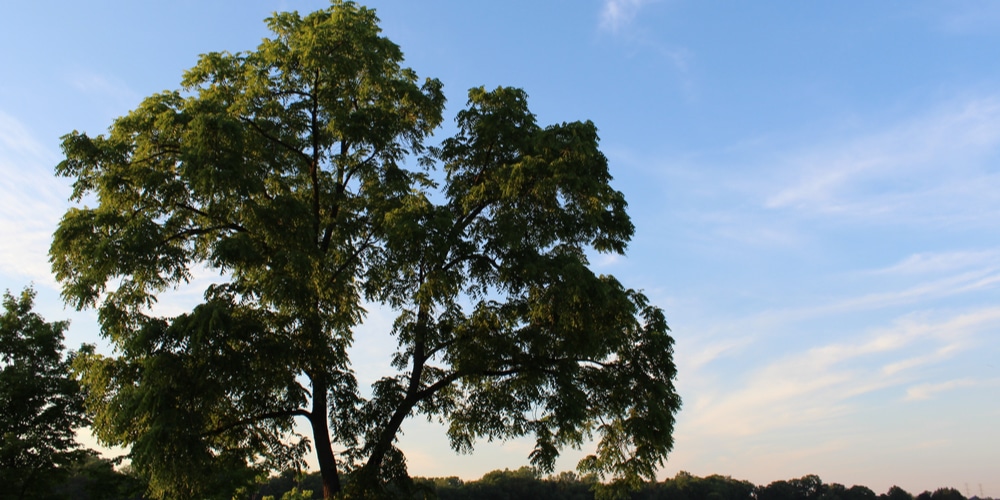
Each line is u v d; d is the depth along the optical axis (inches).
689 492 3846.0
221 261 592.4
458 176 783.7
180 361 558.6
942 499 4463.6
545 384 682.2
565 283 635.5
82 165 631.2
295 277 601.9
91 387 609.9
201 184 573.0
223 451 662.5
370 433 703.7
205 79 709.3
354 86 729.6
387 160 750.5
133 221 612.4
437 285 650.2
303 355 619.5
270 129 713.6
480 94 753.0
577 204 719.1
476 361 707.4
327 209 742.5
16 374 914.1
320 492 2581.2
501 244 682.2
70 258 636.7
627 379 713.6
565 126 735.7
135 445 524.4
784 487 4379.9
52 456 898.1
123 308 644.1
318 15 716.0
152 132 661.9
